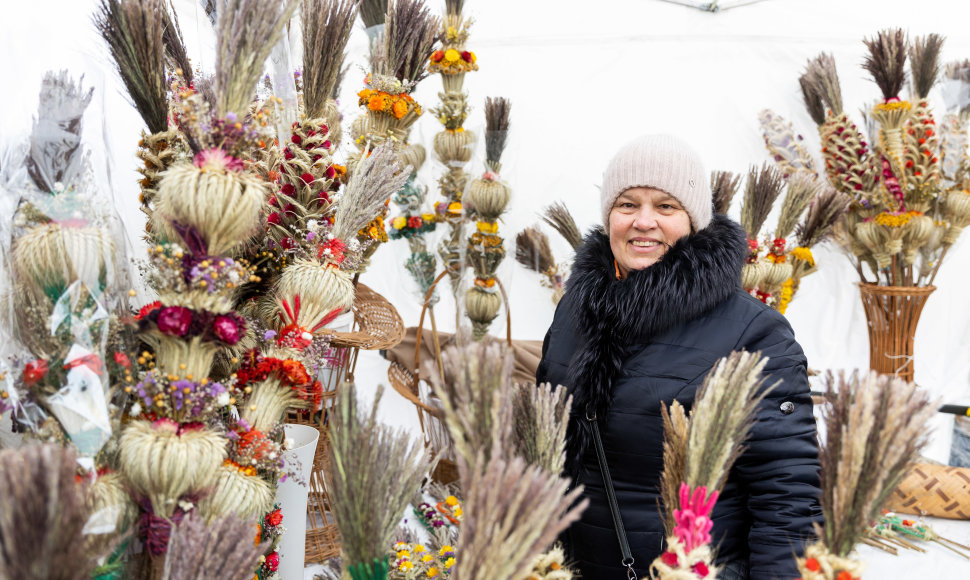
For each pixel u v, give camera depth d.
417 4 2.32
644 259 1.44
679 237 1.43
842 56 3.54
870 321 3.40
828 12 3.53
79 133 1.05
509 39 3.46
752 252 2.77
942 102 3.52
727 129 3.55
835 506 0.74
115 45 1.22
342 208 1.47
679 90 3.53
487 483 0.69
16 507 0.58
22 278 0.98
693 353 1.34
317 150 1.43
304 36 1.51
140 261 1.23
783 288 3.03
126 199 2.18
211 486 1.05
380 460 0.84
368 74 2.41
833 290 3.64
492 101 3.05
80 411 0.95
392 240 3.09
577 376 1.40
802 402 1.27
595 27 3.48
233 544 0.81
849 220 3.34
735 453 0.89
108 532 0.89
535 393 0.92
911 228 3.14
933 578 2.17
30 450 0.63
